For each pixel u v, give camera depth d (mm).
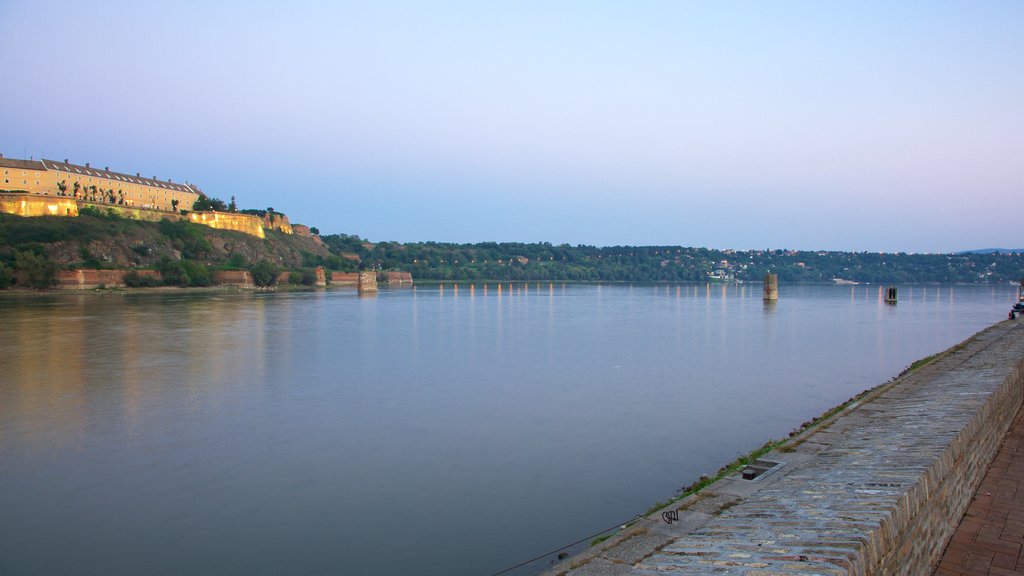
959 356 31625
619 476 23391
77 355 53625
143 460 25625
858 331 78750
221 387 40438
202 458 25828
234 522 19734
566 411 33750
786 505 10000
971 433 13125
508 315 104188
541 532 18766
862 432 15688
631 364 50594
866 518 8438
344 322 88000
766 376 44938
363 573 16656
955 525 11570
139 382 41969
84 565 17172
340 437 28781
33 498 21672
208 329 75688
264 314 99375
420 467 24594
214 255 197750
